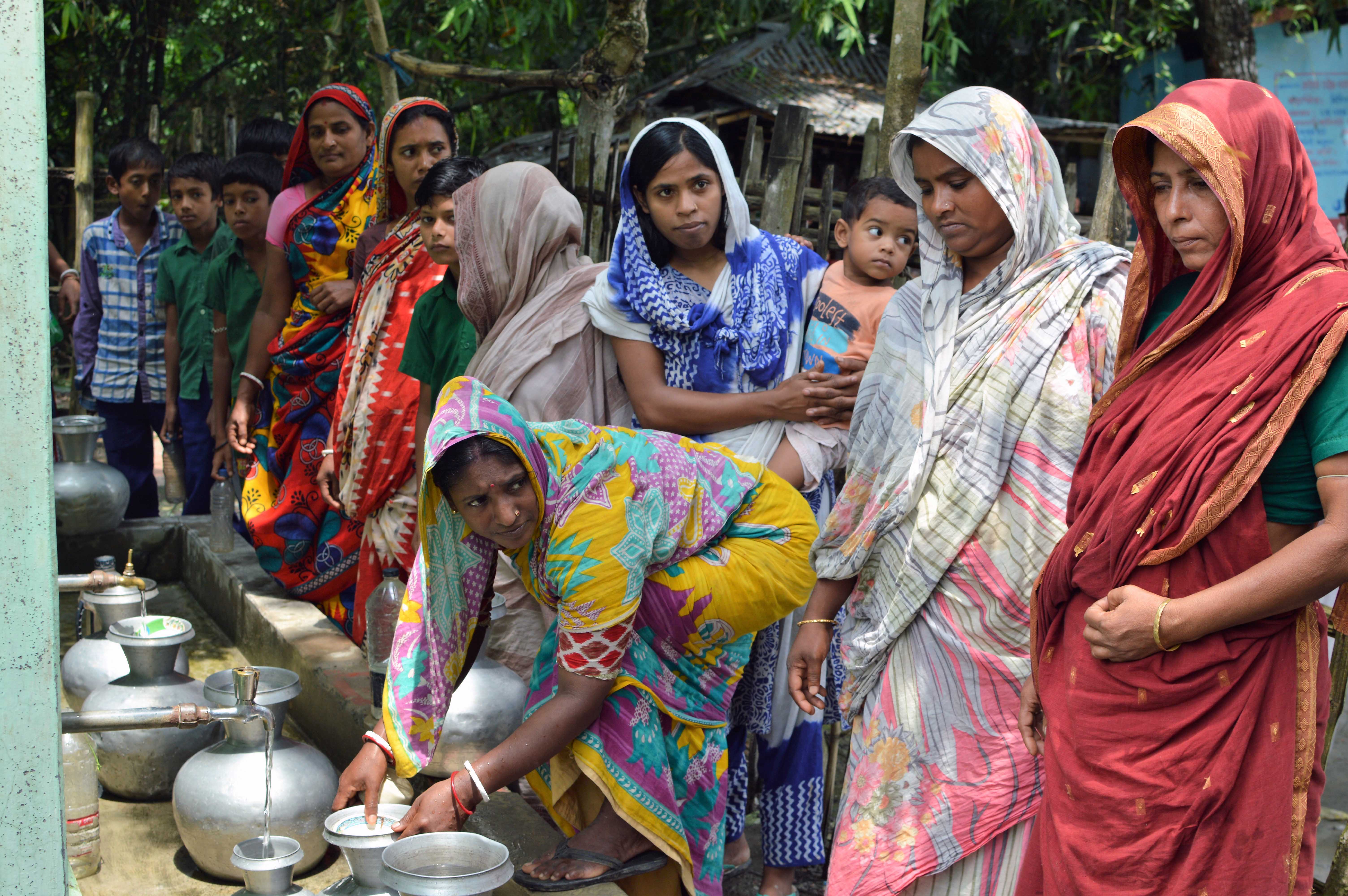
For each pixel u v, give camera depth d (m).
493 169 3.02
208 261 5.15
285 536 3.90
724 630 2.30
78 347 5.68
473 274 3.01
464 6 7.43
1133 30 9.47
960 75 11.06
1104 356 2.01
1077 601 1.78
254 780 2.39
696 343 2.73
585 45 9.41
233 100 11.05
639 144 2.66
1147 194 1.82
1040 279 2.06
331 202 4.01
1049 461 2.02
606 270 2.86
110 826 2.70
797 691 2.32
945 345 2.12
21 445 1.32
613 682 2.13
